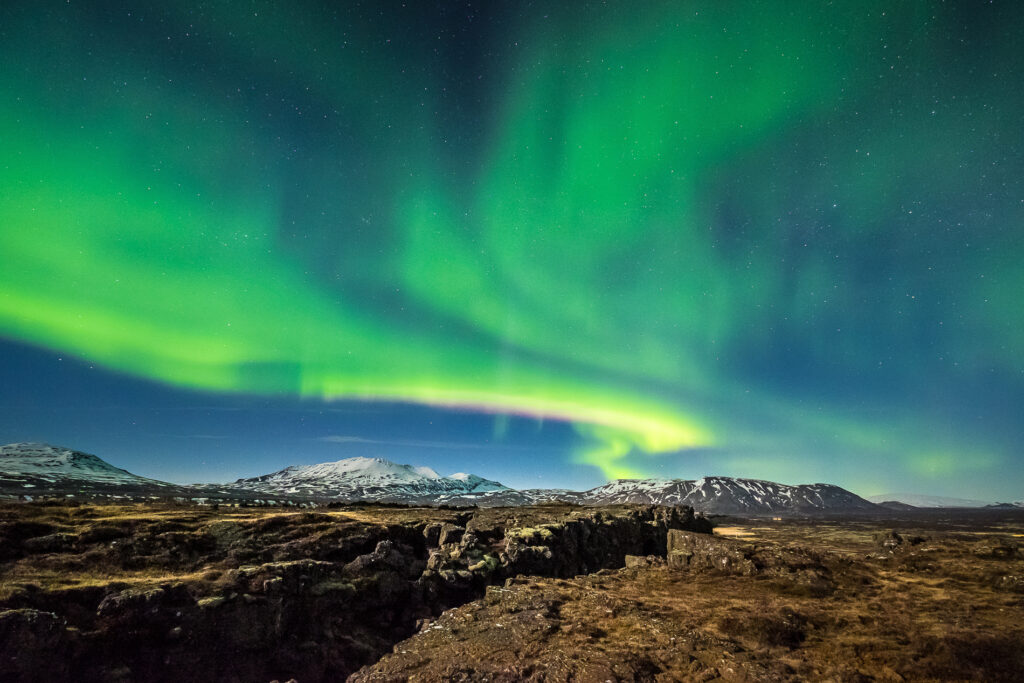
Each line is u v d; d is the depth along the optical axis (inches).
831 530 4313.5
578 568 1453.0
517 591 1070.4
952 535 3661.4
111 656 738.8
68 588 792.9
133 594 800.3
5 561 865.5
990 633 836.6
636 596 1111.0
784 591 1175.0
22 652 668.7
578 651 737.0
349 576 1040.8
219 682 783.7
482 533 1414.9
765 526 5265.8
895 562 1482.5
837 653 778.8
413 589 1084.5
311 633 901.8
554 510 2025.1
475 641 806.5
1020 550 1470.2
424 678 665.6
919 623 915.4
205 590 872.9
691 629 861.8
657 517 2042.3
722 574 1326.3
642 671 671.1
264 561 1035.9
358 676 721.6
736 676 661.3
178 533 1059.9
